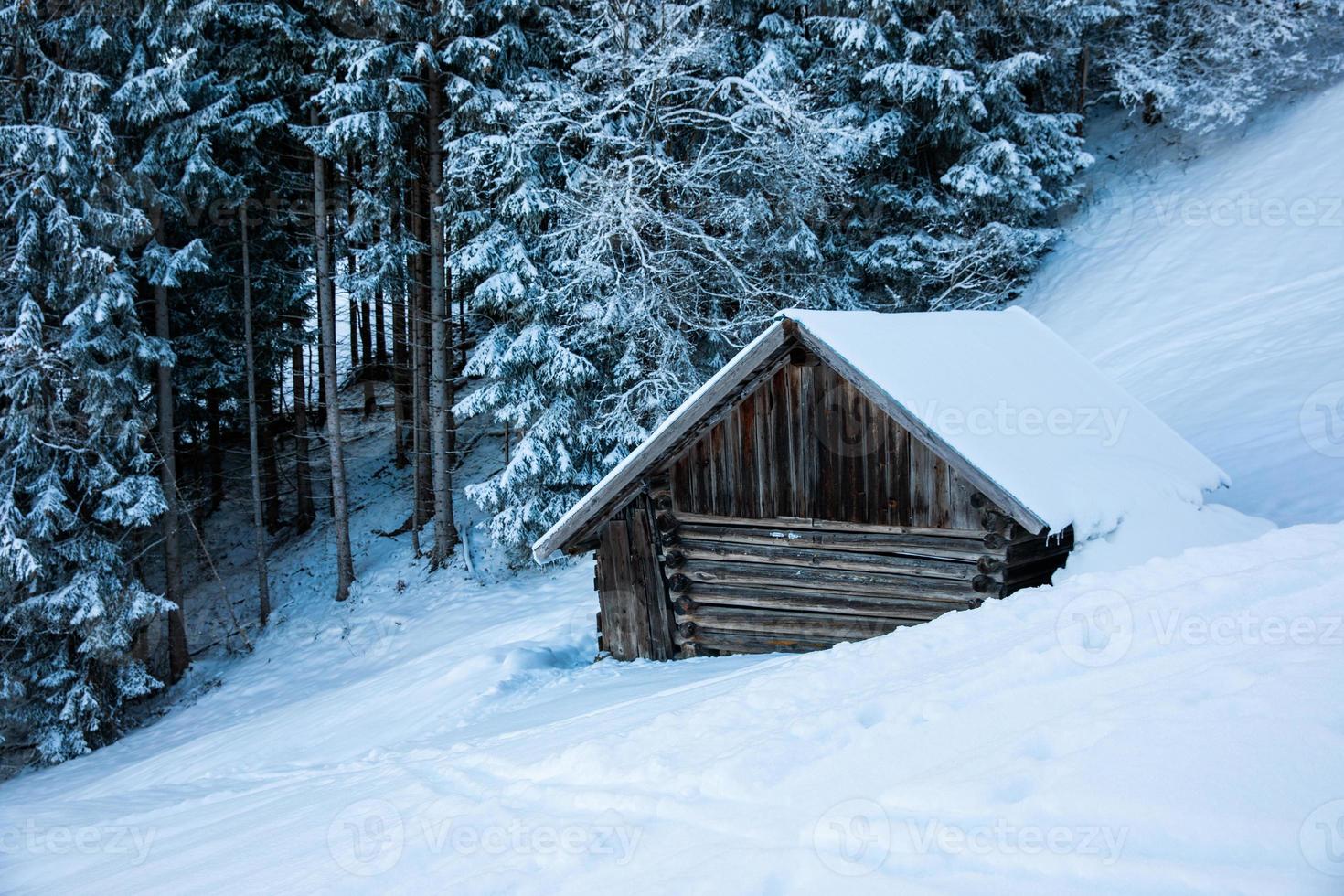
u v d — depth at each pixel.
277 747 12.02
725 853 3.51
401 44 17.59
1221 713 3.38
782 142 17.56
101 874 6.60
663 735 5.38
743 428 10.12
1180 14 24.86
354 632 18.48
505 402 18.36
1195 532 8.65
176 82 16.72
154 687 16.81
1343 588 4.70
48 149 15.47
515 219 17.91
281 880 4.71
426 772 6.71
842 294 19.59
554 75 19.20
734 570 10.34
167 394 18.69
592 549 11.40
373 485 24.95
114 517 16.34
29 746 16.12
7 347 15.47
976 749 3.81
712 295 18.23
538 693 10.12
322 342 19.98
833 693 5.38
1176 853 2.67
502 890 3.77
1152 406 15.35
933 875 2.93
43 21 16.53
